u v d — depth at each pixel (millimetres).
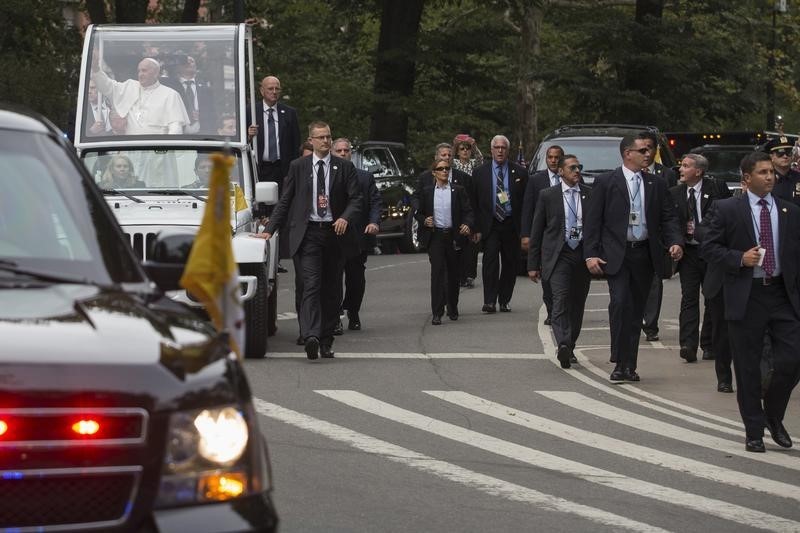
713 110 146125
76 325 15336
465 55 135250
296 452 33656
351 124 137375
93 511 14203
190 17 120375
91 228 18297
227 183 15602
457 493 29672
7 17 132250
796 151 45906
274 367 47594
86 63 54156
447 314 63625
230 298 15727
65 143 19859
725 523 27734
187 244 18094
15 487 14062
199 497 14562
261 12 141000
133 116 53594
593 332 59250
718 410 42281
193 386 14742
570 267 49844
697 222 50844
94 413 14195
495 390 44188
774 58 171625
